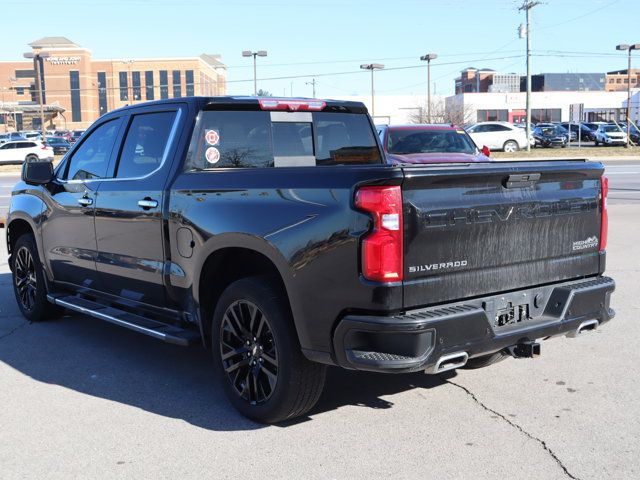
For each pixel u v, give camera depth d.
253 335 4.44
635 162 37.62
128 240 5.44
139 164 5.49
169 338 4.92
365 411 4.68
